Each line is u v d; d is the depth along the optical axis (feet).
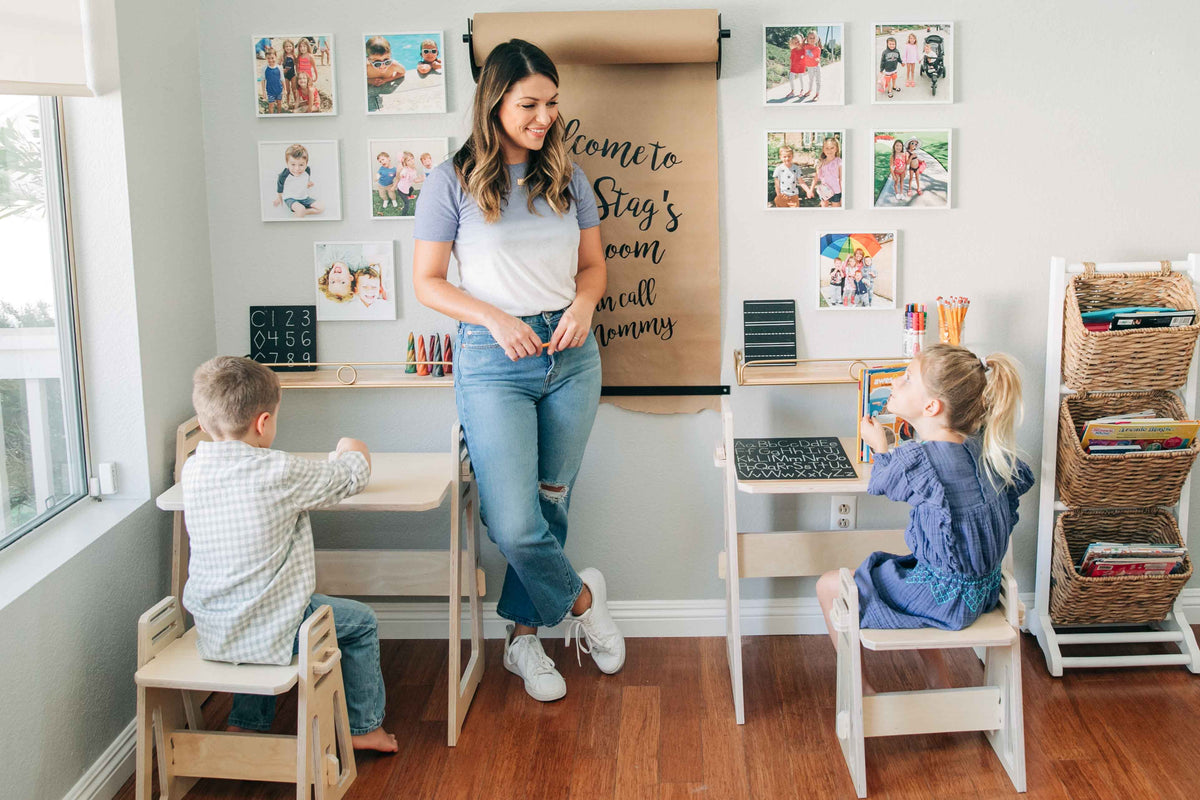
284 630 6.77
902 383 7.41
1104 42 8.68
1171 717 8.18
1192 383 8.68
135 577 7.88
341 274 9.11
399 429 9.40
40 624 6.60
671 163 8.84
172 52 8.34
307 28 8.77
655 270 8.99
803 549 8.67
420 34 8.72
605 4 8.66
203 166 8.96
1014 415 7.18
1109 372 8.34
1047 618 9.08
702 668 9.12
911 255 9.00
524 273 7.75
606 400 9.23
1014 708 7.27
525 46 7.39
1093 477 8.54
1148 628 9.51
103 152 7.59
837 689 7.98
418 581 8.77
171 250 8.38
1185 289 8.50
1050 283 8.52
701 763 7.68
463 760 7.78
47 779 6.69
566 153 7.94
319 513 9.61
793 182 8.86
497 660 9.36
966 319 9.11
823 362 9.04
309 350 9.18
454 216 7.76
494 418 7.75
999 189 8.89
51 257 7.46
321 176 8.94
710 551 9.61
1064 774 7.45
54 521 7.52
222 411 6.71
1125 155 8.84
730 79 8.75
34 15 6.84
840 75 8.69
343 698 7.19
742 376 8.50
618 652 8.97
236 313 9.22
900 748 7.88
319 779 6.87
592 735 8.09
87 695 7.20
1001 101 8.77
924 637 7.14
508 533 7.84
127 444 7.98
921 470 7.18
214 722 8.32
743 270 9.04
